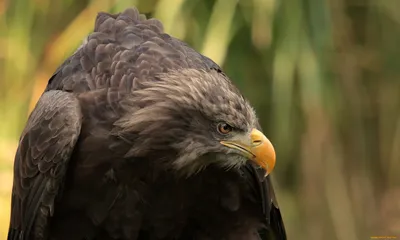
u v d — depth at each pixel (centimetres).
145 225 763
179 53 759
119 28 780
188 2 1152
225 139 704
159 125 695
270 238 830
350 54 1255
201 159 712
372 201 1287
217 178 753
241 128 702
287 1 1159
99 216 746
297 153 1232
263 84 1222
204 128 698
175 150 701
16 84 1220
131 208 741
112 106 714
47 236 763
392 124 1289
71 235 762
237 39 1188
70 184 735
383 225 1273
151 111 695
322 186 1241
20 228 782
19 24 1217
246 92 1209
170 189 736
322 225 1249
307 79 1170
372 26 1259
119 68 733
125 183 727
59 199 742
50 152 718
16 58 1216
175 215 761
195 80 698
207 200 768
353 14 1260
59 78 770
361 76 1273
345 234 1241
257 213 798
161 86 699
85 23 1170
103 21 792
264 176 763
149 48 750
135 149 704
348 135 1280
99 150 714
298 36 1167
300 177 1247
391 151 1295
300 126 1221
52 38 1221
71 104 721
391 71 1270
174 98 693
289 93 1174
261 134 707
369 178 1289
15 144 1186
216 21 1141
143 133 698
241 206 790
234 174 759
